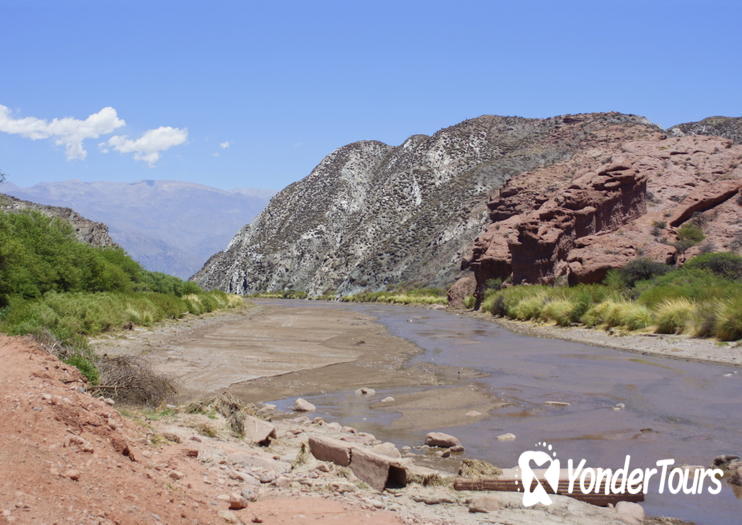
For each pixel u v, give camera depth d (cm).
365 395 1388
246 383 1545
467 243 8956
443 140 13112
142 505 465
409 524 578
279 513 569
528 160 10900
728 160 5453
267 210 15962
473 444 950
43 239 2938
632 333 2430
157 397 1142
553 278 4534
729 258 3506
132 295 3306
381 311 5378
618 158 6019
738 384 1405
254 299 10581
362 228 11831
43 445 496
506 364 1855
